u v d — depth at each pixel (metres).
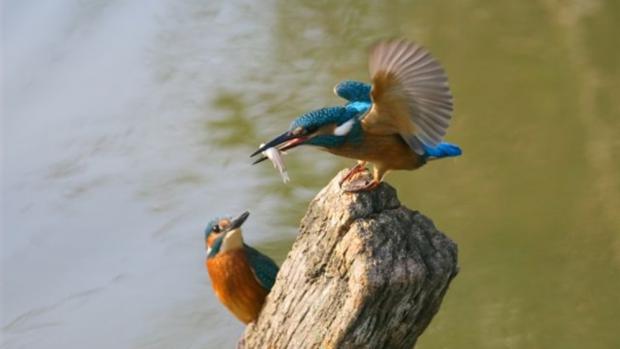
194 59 16.70
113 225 13.91
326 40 17.22
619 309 12.37
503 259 13.31
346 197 7.04
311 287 7.02
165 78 16.42
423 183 14.63
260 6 18.23
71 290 13.11
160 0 18.23
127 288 13.01
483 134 15.55
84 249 13.60
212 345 12.06
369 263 6.64
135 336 12.27
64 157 15.13
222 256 8.76
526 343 11.95
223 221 8.85
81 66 16.94
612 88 16.12
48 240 13.95
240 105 15.75
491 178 14.55
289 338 7.15
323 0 17.95
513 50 17.27
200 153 14.70
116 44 17.38
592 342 12.02
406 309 6.74
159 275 13.14
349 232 6.80
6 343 12.41
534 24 17.88
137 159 14.84
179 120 15.43
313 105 15.59
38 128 15.74
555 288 12.84
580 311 12.54
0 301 13.03
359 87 8.45
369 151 8.08
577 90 16.23
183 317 12.48
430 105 7.37
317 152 14.42
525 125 15.56
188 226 13.67
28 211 14.34
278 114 15.43
